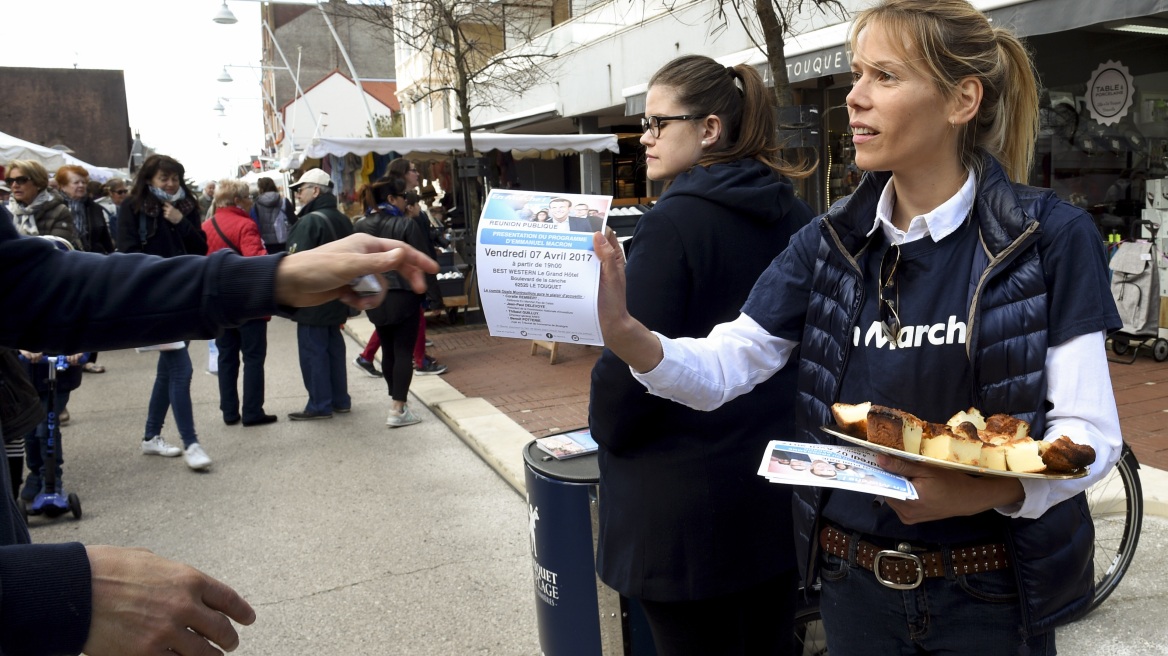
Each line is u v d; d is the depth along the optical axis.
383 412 7.09
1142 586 3.46
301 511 4.84
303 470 5.59
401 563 4.09
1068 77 8.73
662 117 2.09
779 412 2.03
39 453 4.94
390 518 4.67
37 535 4.57
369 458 5.80
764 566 1.98
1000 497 1.31
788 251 1.75
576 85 17.41
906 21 1.41
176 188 6.38
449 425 6.46
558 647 2.54
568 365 8.49
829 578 1.62
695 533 1.93
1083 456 1.20
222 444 6.28
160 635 0.96
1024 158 1.54
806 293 1.71
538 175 23.75
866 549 1.54
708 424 1.95
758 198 1.95
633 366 1.59
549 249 1.46
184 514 4.86
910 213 1.53
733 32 12.23
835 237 1.59
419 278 1.28
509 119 20.72
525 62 16.95
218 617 1.02
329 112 46.28
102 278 1.21
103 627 0.94
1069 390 1.34
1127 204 8.41
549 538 2.49
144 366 9.67
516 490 5.02
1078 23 6.64
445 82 14.10
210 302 1.19
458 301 11.46
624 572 2.00
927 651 1.51
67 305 1.20
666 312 1.88
